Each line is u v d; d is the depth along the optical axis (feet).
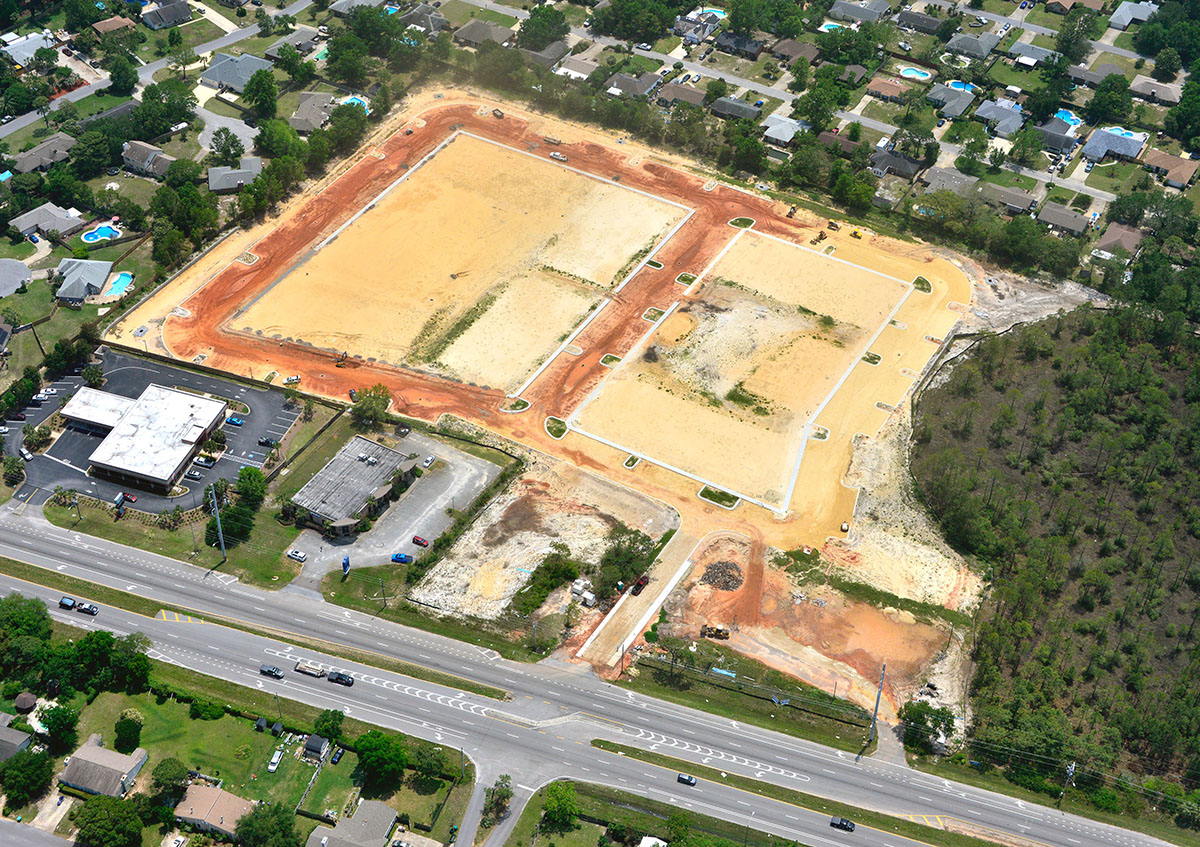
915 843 632.38
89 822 601.62
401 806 636.48
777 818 641.81
